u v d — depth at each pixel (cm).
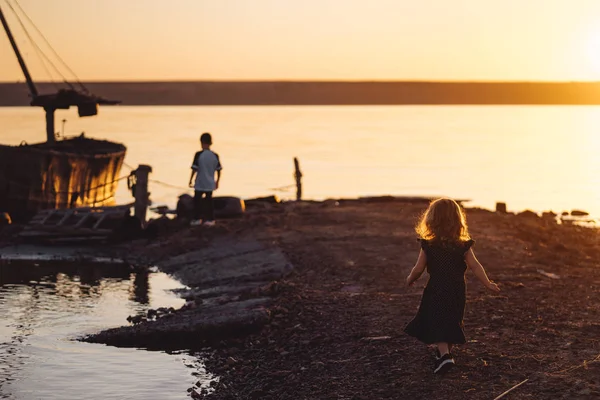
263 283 1334
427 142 7700
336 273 1343
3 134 7919
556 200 3291
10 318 1155
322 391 761
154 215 2603
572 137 8850
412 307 1052
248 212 2175
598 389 699
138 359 951
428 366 786
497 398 686
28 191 2398
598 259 1459
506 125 12481
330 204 2386
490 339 872
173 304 1271
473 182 4050
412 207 2266
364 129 10569
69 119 13638
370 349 870
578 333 890
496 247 1545
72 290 1383
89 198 2778
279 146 6919
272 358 915
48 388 838
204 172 1930
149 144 6944
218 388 830
